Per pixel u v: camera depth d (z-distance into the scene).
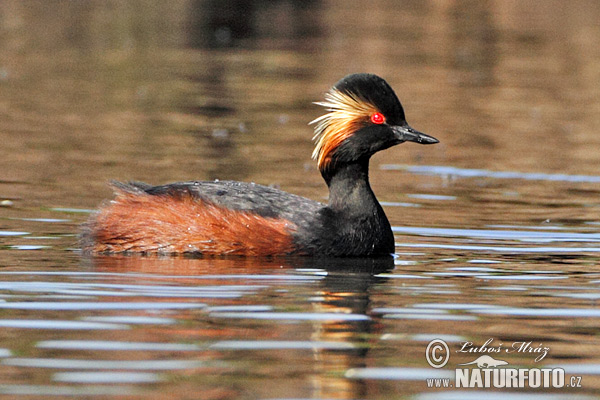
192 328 10.65
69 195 18.53
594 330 10.86
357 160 14.84
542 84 36.97
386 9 61.66
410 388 9.12
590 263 14.38
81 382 9.01
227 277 12.95
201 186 14.73
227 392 8.84
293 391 8.93
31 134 25.34
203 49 43.84
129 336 10.33
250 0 61.31
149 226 14.20
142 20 51.75
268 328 10.73
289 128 27.77
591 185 21.53
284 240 14.20
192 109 30.23
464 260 14.50
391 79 36.75
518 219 17.84
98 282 12.48
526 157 24.75
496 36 50.00
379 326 10.91
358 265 13.98
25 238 15.08
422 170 23.20
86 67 37.75
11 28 46.78
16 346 9.96
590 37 50.00
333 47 45.19
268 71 38.06
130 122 27.77
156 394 8.74
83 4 55.72
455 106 32.03
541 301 12.08
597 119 30.44
